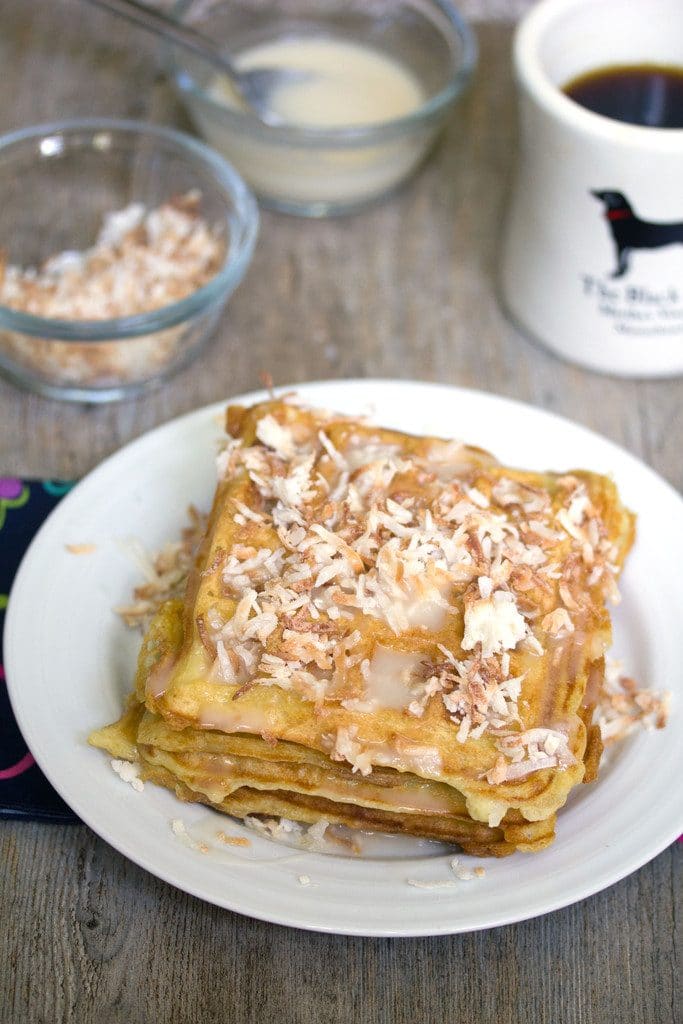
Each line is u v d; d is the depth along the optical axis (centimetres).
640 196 60
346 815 51
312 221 73
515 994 51
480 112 77
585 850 50
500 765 49
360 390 60
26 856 53
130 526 57
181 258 68
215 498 55
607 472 58
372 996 51
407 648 51
